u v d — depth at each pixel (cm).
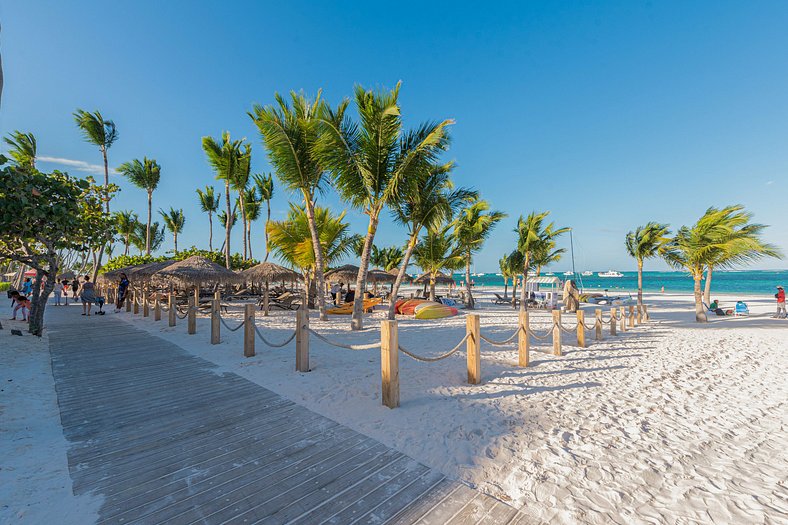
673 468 284
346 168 1059
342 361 643
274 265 1833
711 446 325
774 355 745
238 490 248
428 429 353
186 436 334
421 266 2256
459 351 757
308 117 1186
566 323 1322
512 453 306
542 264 2158
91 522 213
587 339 945
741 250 1297
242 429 350
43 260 873
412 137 1074
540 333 1038
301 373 554
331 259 1739
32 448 306
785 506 234
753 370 617
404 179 1050
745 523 217
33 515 218
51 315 1389
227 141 2266
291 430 349
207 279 1425
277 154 1145
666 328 1207
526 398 453
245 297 2325
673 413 409
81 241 982
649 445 326
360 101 1080
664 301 2727
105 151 2464
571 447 319
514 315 1661
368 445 318
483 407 417
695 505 236
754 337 991
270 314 1552
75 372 554
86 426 354
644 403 442
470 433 345
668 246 1500
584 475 272
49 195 799
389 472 273
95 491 246
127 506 229
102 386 484
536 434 346
